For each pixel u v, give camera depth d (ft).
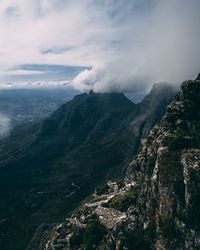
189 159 388.98
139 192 496.23
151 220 410.52
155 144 469.98
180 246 367.66
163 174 411.34
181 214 375.25
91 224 480.64
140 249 400.67
